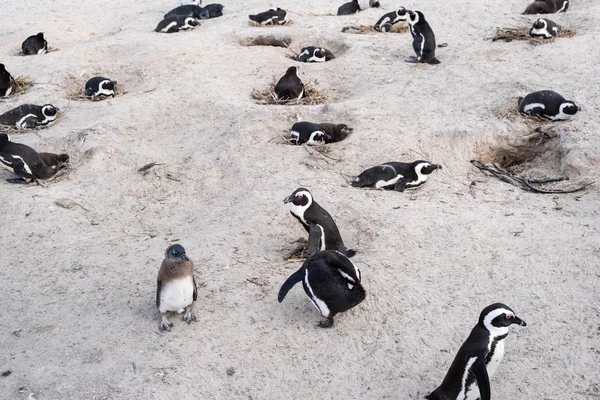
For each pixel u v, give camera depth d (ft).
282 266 26.94
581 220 29.17
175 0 71.00
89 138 38.34
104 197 33.73
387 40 52.60
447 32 53.52
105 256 28.53
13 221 31.22
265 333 23.27
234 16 62.13
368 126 38.06
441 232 28.43
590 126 36.42
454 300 24.53
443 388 20.04
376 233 28.66
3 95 45.55
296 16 61.31
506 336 20.53
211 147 37.24
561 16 54.24
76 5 70.33
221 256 27.50
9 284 26.96
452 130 36.99
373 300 24.68
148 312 24.57
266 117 39.47
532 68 44.19
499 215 29.84
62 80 48.42
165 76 46.91
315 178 33.55
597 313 23.53
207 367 21.84
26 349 23.20
